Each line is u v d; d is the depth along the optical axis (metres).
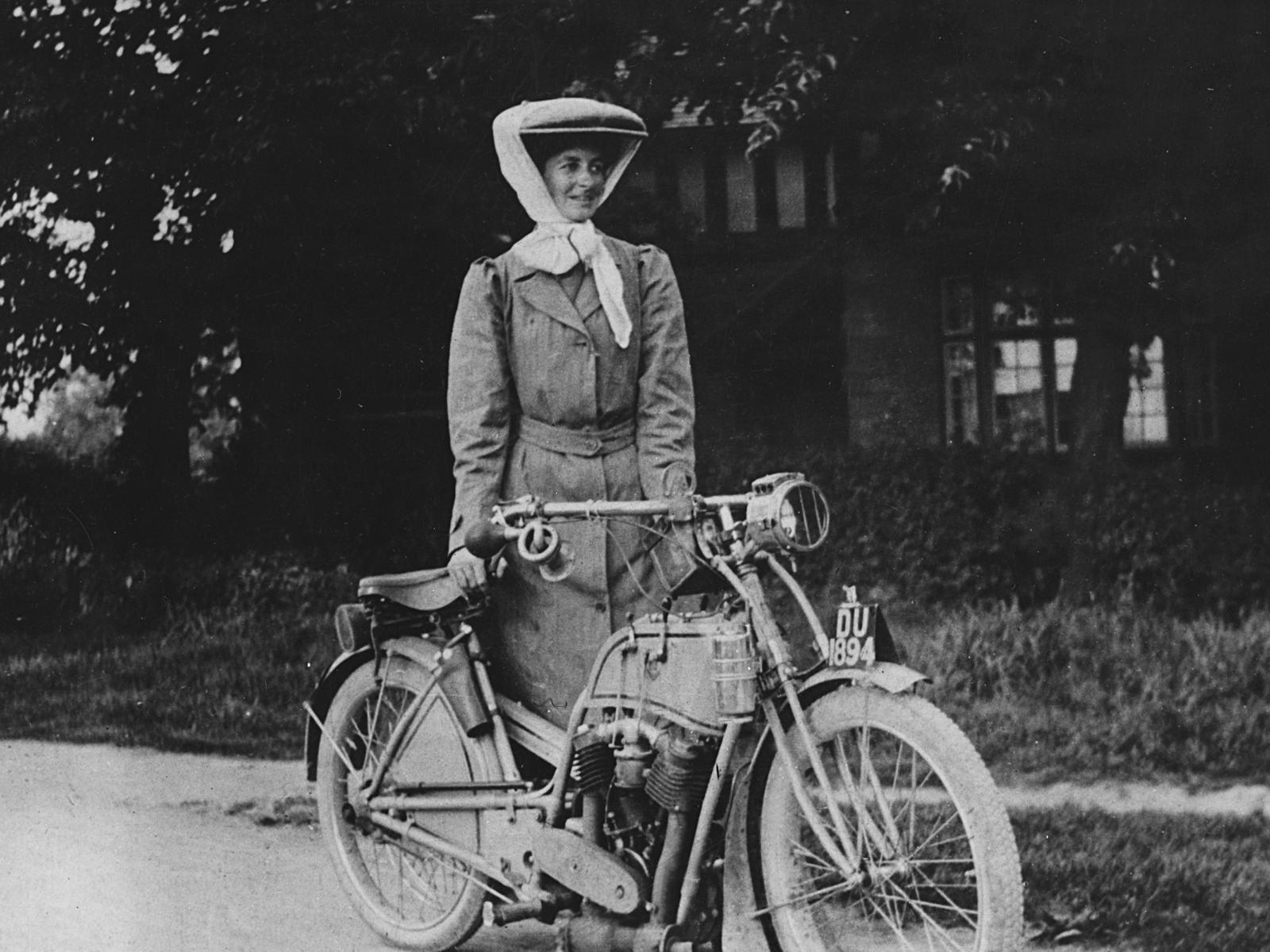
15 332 12.88
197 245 12.46
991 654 8.42
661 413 4.48
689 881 3.58
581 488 4.38
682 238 13.06
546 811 3.98
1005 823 3.26
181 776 6.91
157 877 5.05
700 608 3.91
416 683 4.41
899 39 10.47
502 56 11.13
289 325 12.46
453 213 11.83
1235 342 12.03
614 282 4.43
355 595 11.16
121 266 12.59
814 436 13.55
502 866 4.11
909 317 13.38
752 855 3.69
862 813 3.40
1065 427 13.26
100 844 5.52
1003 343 13.34
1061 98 10.29
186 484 12.57
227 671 9.47
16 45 11.88
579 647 4.30
